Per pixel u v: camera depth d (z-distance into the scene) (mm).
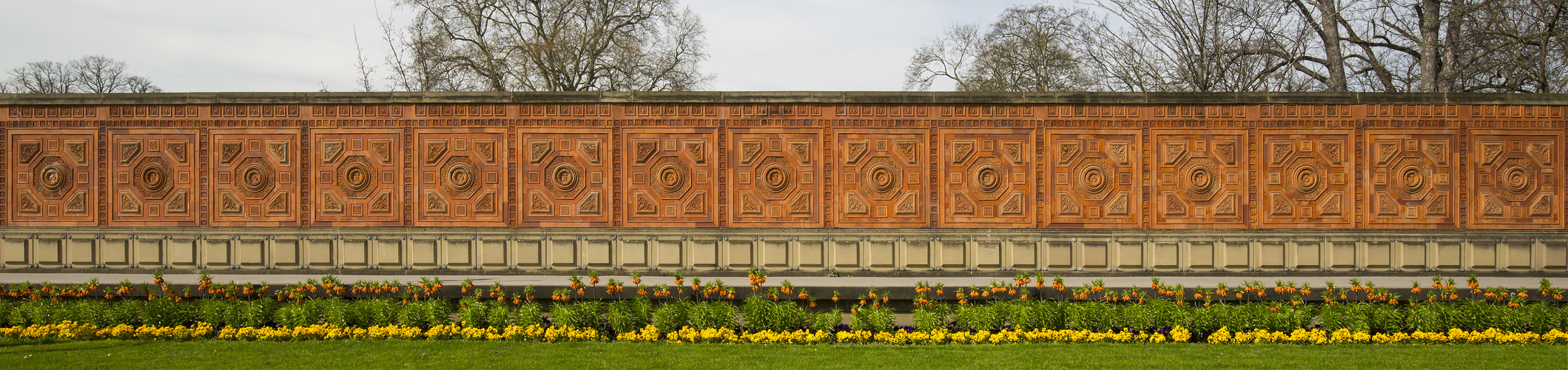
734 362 7043
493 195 10367
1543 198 10281
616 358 7164
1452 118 10250
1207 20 16844
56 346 7633
